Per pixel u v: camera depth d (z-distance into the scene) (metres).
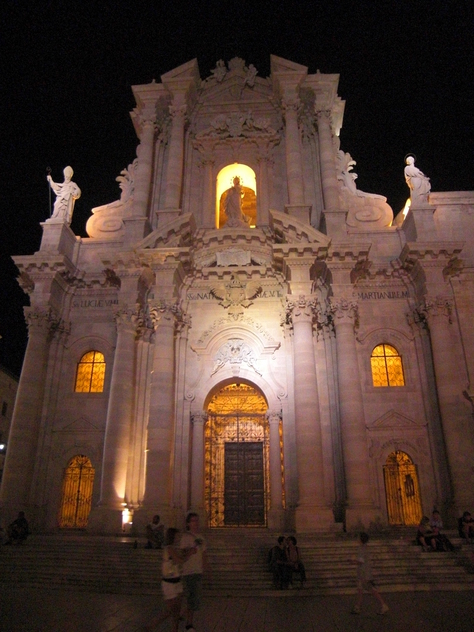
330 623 9.09
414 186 23.58
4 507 19.52
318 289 23.25
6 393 38.31
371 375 21.77
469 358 21.23
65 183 25.17
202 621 9.38
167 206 24.28
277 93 27.33
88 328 23.53
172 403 20.58
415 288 22.69
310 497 18.34
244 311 23.45
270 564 13.46
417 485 20.47
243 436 23.73
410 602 11.05
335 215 23.25
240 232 23.98
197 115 27.94
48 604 10.91
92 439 21.72
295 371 20.27
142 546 15.94
